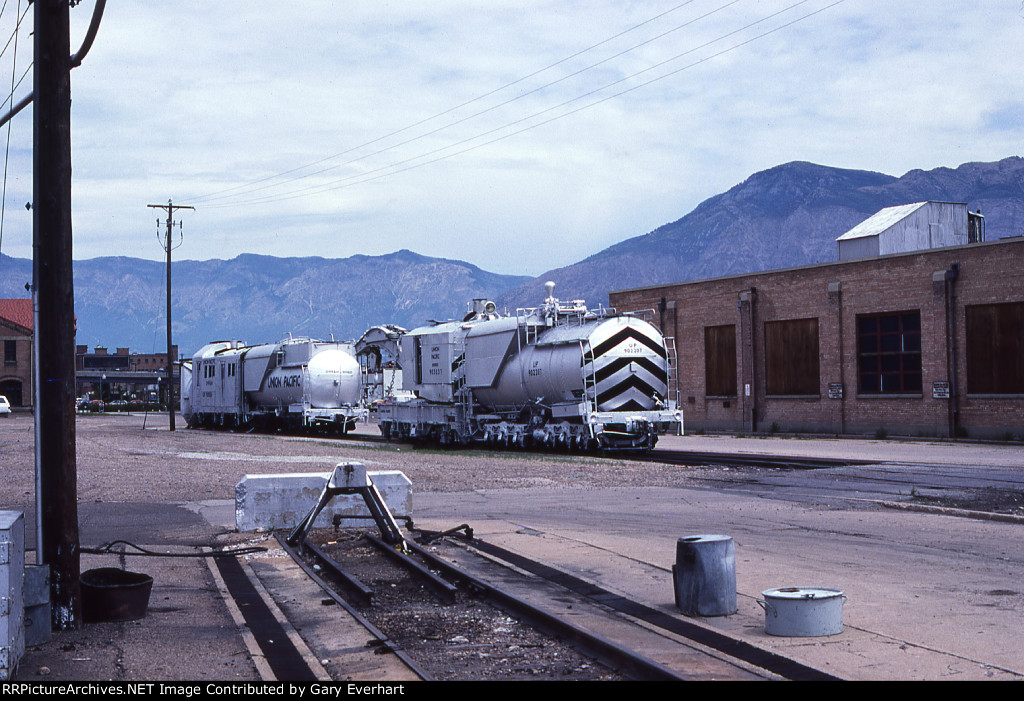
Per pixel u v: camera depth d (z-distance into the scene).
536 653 8.34
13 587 7.56
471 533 14.74
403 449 38.72
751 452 33.44
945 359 38.41
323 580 12.09
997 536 14.16
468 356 39.47
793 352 45.12
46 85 9.35
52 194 9.33
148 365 196.38
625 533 15.12
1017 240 35.94
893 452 31.95
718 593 9.52
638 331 33.53
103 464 31.06
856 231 49.03
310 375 51.44
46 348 9.27
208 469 28.80
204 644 8.71
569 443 33.62
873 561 12.20
